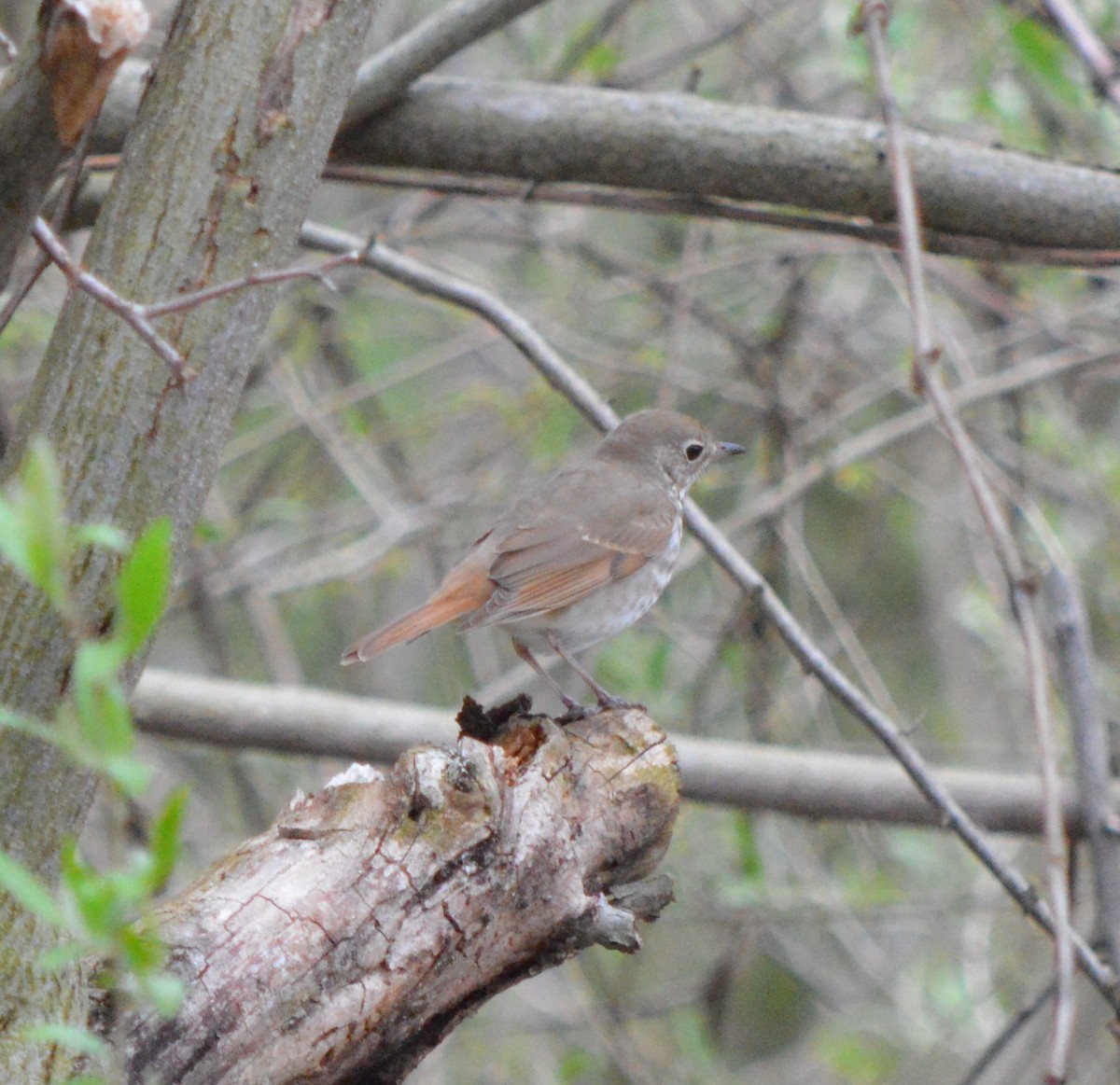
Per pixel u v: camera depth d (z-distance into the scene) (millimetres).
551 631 9891
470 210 16062
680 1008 15539
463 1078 15953
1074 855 10023
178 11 5969
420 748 5961
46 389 5793
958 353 13141
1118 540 14070
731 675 14594
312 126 5973
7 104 5348
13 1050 5223
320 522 15695
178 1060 5305
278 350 13938
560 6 15180
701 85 15953
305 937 5500
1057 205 8992
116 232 5836
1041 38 10367
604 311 16969
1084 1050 14469
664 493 10523
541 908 5820
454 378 16984
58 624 5551
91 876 3801
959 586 16953
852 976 18078
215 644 13523
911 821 10977
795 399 14906
